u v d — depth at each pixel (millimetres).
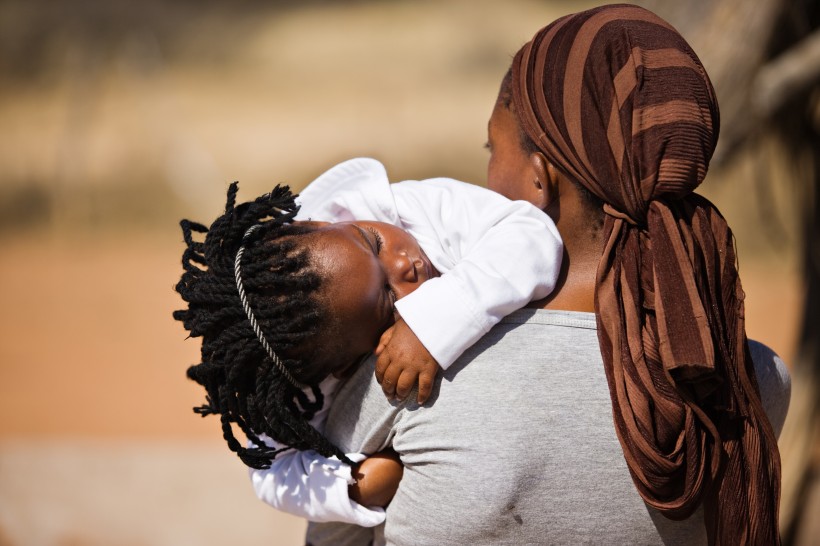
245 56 37094
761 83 5574
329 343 2816
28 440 12281
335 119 29781
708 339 2561
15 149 28422
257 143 28188
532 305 2859
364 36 38062
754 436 2738
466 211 3062
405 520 2768
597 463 2650
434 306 2717
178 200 25875
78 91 31656
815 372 6578
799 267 6883
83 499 8438
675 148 2633
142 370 15891
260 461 2896
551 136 2848
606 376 2688
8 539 8086
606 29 2775
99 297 20062
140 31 35844
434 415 2705
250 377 2838
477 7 40250
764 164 6578
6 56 35156
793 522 6465
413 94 32031
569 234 2936
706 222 2770
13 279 21375
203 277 2832
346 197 3283
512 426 2641
